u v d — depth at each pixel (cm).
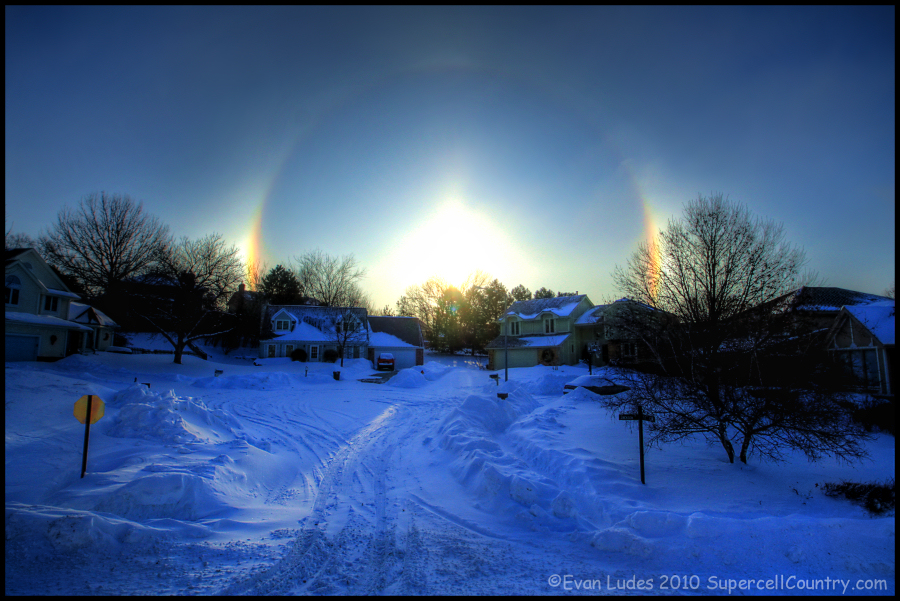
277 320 5197
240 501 814
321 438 1434
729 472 943
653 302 1786
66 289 3541
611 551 620
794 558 575
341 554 603
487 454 1061
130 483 728
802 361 1030
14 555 525
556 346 4878
